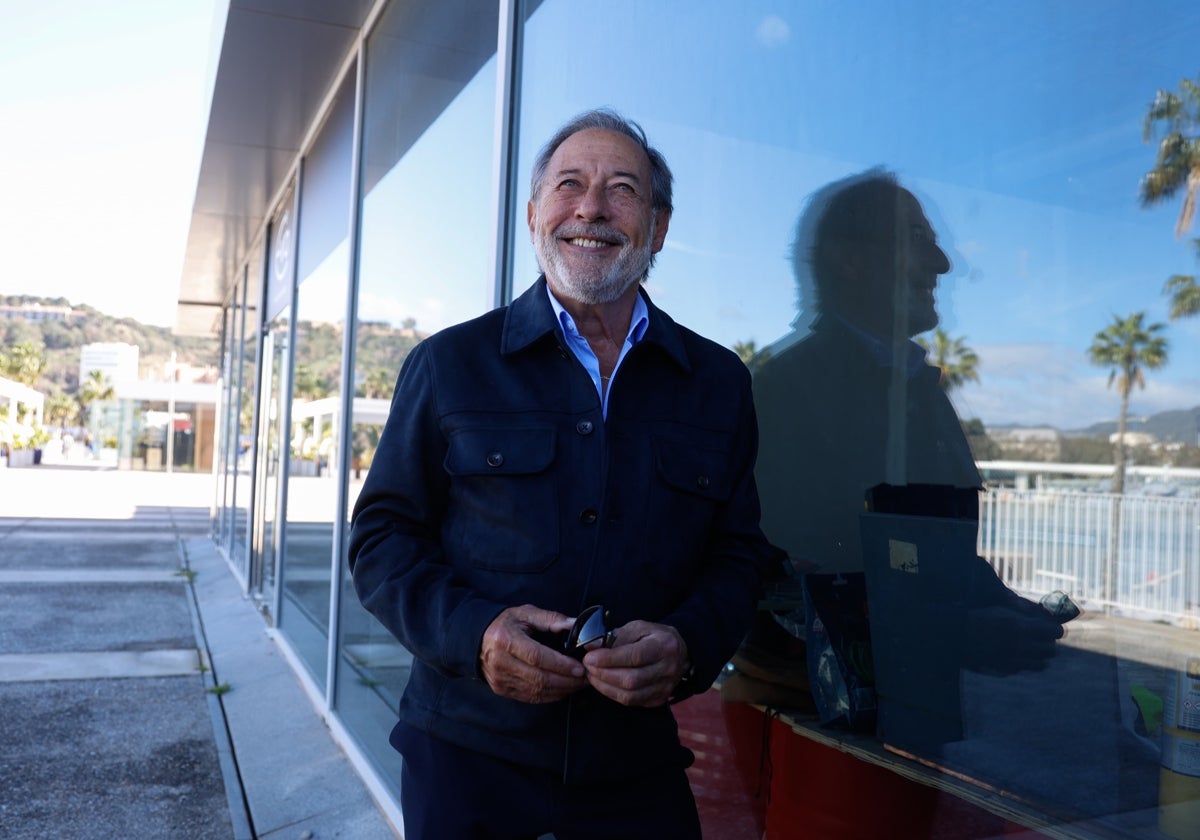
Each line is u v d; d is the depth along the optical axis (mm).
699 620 1419
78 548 12562
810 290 1812
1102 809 1253
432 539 1543
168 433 41406
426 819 1459
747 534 1588
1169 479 1154
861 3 1697
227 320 13539
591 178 1559
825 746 1768
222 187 7844
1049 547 1324
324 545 5195
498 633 1306
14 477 30812
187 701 5414
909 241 1591
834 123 1760
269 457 7918
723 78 2059
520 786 1441
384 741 3717
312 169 6406
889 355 1630
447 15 3629
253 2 4641
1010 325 1383
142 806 3875
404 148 4141
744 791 1980
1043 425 1329
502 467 1444
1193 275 1132
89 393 88312
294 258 6898
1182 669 1146
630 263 1552
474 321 1608
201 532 15586
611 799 1464
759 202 1966
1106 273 1242
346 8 4688
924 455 1552
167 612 8227
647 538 1460
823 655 1778
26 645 6742
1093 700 1261
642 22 2350
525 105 2898
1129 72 1213
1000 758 1418
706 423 1555
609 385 1519
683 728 2141
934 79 1534
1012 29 1393
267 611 7543
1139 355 1192
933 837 1545
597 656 1266
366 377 4527
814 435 1826
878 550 1656
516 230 2887
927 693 1562
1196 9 1137
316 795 3865
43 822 3699
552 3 2771
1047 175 1329
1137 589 1197
